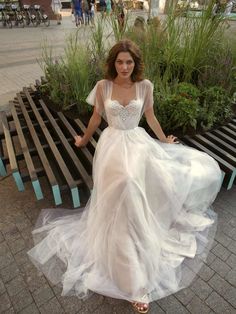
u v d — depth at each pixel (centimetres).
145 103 199
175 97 289
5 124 291
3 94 457
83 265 179
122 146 179
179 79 370
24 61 663
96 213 183
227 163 241
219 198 248
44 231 211
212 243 203
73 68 338
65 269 184
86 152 244
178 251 190
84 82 329
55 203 233
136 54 167
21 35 1023
